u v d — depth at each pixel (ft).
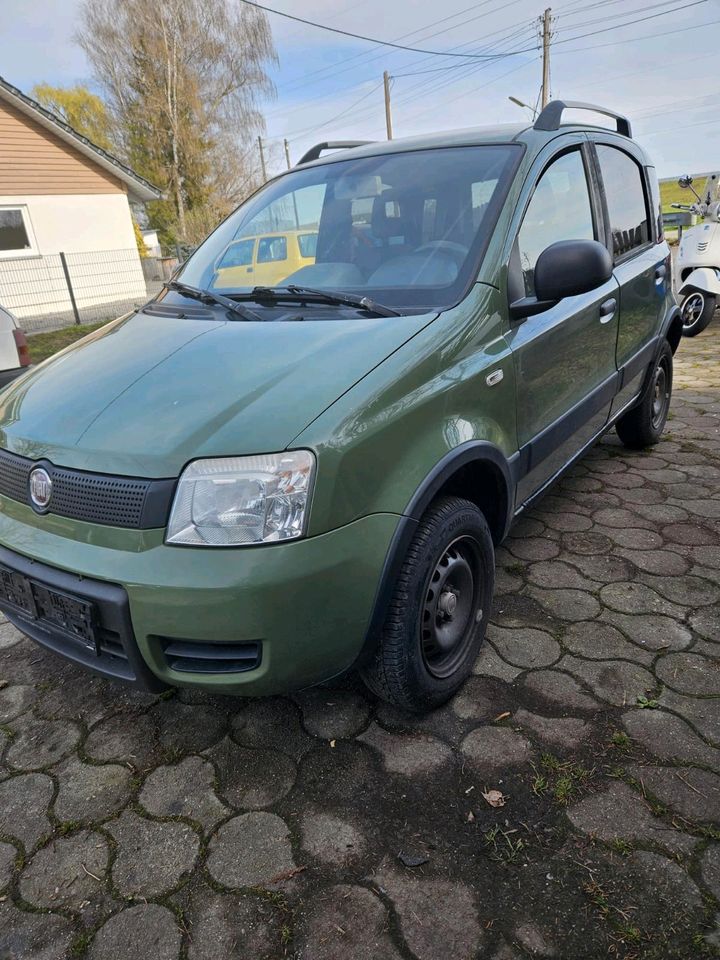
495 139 8.99
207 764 6.75
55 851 5.89
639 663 7.84
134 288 56.29
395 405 6.05
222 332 7.30
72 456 5.99
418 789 6.28
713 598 9.08
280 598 5.35
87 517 5.82
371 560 5.78
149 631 5.57
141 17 92.79
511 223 7.89
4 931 5.23
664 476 13.33
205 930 5.14
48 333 41.42
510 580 9.73
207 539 5.39
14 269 47.83
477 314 7.25
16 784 6.64
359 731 7.06
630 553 10.35
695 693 7.31
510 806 6.03
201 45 96.17
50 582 5.98
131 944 5.08
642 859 5.46
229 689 5.77
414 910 5.18
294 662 5.67
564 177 9.48
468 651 7.52
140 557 5.54
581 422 9.98
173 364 6.75
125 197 55.21
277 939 5.04
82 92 115.85
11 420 6.88
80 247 52.60
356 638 5.94
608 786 6.17
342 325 6.98
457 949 4.88
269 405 5.74
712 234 24.80
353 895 5.33
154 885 5.53
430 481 6.25
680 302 27.17
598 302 9.90
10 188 47.91
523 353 7.86
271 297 8.05
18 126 47.73
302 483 5.39
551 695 7.39
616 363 11.18
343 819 6.01
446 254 7.86
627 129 12.96
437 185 8.55
